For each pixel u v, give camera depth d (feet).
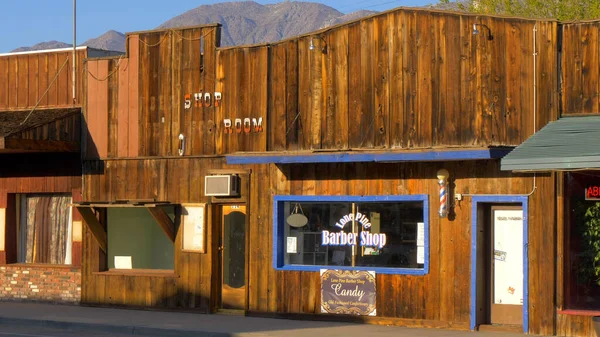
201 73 65.41
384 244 58.59
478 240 55.42
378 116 58.49
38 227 73.20
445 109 56.39
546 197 53.01
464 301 55.31
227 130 64.18
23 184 72.43
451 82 56.29
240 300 64.49
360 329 55.77
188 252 65.41
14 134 63.93
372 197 58.54
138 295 67.15
